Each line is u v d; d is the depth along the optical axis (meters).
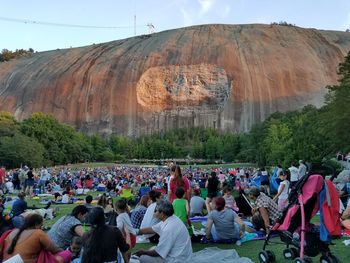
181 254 10.19
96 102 180.62
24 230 8.66
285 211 10.95
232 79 177.62
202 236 14.20
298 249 11.05
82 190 38.47
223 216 13.98
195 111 176.38
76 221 10.68
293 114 101.19
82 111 179.75
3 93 192.50
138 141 162.88
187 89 179.75
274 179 27.58
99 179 51.69
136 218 15.05
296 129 62.47
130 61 191.50
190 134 167.62
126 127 174.88
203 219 18.75
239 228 14.19
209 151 142.88
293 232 10.89
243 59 183.12
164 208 10.40
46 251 8.64
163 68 185.12
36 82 192.25
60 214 22.64
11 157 89.75
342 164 42.91
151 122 176.00
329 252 10.64
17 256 8.16
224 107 173.38
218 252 12.17
